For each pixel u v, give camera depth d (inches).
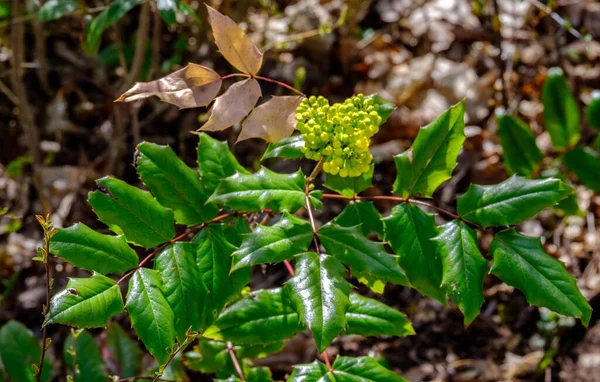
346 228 61.6
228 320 76.2
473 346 130.0
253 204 62.8
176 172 68.4
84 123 163.5
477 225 66.1
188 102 59.7
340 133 61.5
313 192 65.1
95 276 60.0
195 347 88.0
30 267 139.2
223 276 66.1
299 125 61.8
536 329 131.3
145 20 125.6
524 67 180.1
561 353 125.1
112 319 131.6
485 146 163.8
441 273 65.8
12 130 159.9
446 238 64.9
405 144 165.3
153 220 66.1
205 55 161.5
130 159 155.1
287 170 152.9
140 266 63.5
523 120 170.1
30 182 150.8
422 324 132.9
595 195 151.9
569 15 189.9
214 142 71.2
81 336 106.6
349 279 138.6
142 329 58.4
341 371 68.3
